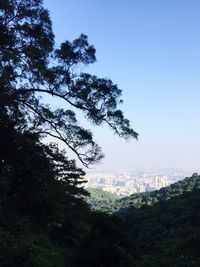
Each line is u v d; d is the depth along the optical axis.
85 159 21.64
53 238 16.05
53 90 20.59
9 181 15.65
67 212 18.59
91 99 20.88
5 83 16.70
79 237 16.98
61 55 20.58
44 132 20.47
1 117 17.08
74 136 21.05
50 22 19.75
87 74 20.94
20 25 19.09
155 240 48.94
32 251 11.17
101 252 10.88
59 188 18.81
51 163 20.41
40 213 16.84
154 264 12.41
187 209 66.69
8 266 9.91
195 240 28.75
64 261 11.99
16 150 16.89
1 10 18.41
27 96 20.06
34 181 17.08
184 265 19.50
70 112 20.94
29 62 19.39
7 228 13.46
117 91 21.09
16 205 15.94
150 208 79.94
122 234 11.55
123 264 10.85
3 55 17.44
